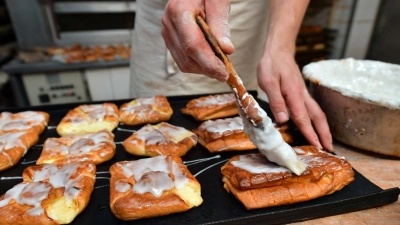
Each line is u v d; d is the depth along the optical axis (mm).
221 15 343
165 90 622
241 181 339
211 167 403
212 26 336
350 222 330
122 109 516
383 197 344
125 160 423
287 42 458
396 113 383
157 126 484
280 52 447
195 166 406
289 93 429
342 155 427
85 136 451
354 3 873
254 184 338
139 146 424
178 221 325
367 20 897
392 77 497
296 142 440
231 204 344
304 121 421
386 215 336
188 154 430
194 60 337
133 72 659
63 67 880
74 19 1045
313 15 962
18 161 417
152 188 340
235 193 347
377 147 416
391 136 400
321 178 348
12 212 324
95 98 971
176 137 446
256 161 374
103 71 935
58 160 405
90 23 1066
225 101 521
